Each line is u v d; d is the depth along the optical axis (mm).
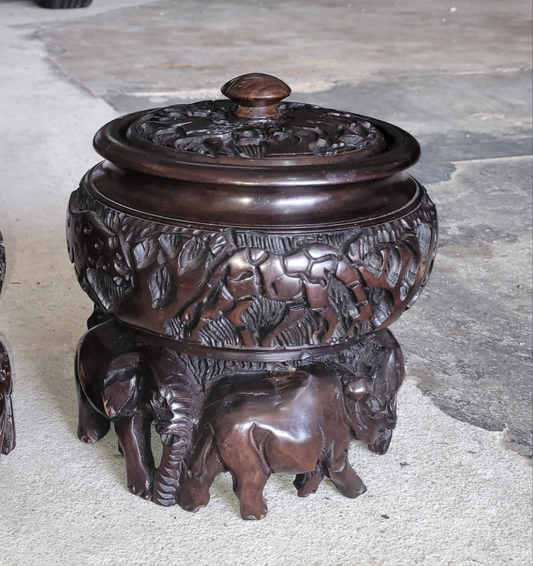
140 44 5762
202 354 1186
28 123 3588
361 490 1352
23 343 1812
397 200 1189
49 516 1271
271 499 1337
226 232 1063
